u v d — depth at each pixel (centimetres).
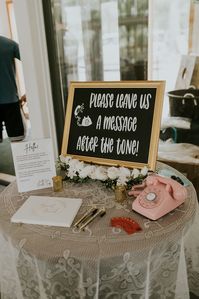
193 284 123
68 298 89
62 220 93
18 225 94
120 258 81
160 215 93
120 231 88
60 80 200
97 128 125
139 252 81
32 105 195
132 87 119
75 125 130
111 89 123
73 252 81
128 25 186
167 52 186
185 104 178
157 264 88
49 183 117
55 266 83
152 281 90
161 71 192
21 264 92
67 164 123
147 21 182
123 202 104
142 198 98
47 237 87
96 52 200
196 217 104
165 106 191
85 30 195
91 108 127
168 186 96
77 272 82
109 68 202
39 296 93
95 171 115
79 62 203
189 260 114
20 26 175
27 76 187
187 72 179
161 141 190
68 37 197
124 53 195
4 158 326
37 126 200
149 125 115
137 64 195
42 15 178
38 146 113
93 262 80
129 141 118
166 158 173
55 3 184
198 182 174
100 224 92
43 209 100
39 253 82
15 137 311
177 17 175
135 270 85
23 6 169
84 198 108
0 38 270
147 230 88
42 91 192
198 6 167
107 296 89
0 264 101
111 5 184
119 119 121
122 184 107
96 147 125
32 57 181
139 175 109
